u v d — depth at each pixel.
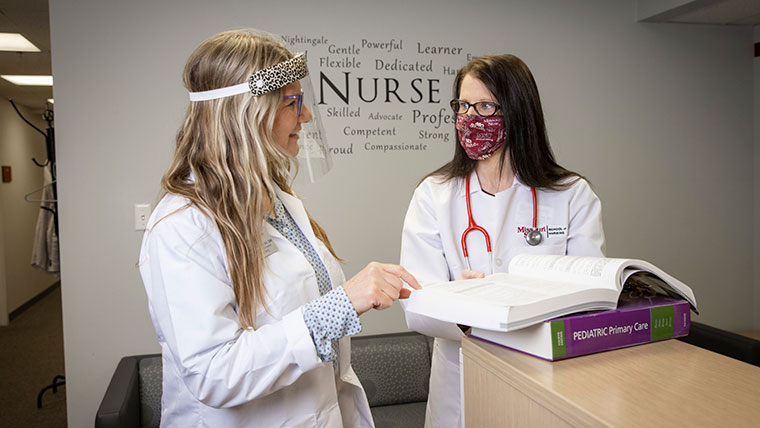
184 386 0.95
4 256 5.43
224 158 0.90
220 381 0.81
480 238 1.36
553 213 1.36
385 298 0.88
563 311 0.68
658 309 0.73
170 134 2.38
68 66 2.29
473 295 0.74
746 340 2.25
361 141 2.59
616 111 2.92
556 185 1.34
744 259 3.20
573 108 2.86
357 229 2.61
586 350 0.68
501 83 1.27
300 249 1.08
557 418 0.56
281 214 1.09
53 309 6.12
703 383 0.58
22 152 6.30
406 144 2.64
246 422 0.94
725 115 3.12
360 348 2.47
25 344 4.68
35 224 6.75
